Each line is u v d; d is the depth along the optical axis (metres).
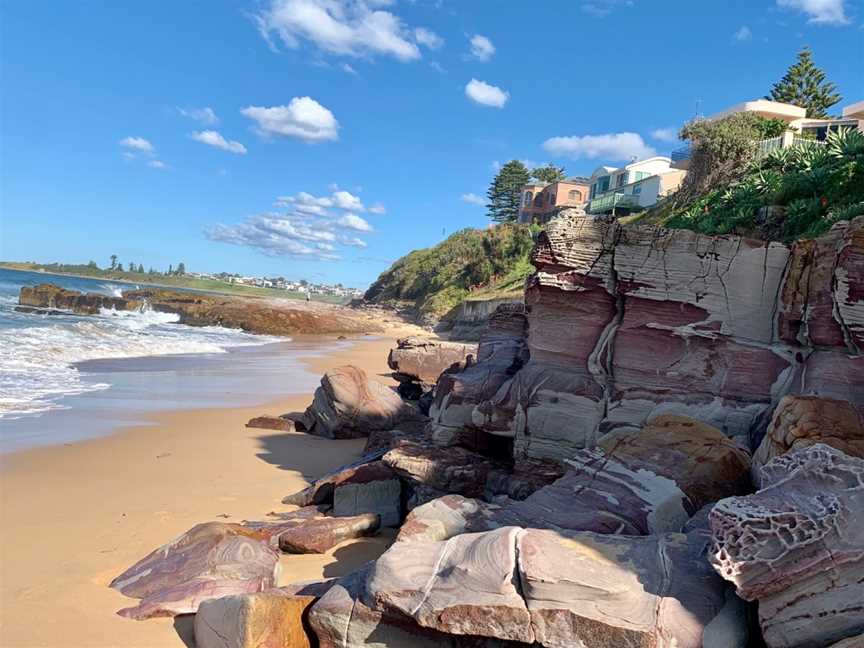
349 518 6.62
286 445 11.09
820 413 5.09
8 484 7.82
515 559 3.87
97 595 5.00
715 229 18.30
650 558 3.94
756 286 6.73
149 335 29.78
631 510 4.88
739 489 5.28
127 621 4.59
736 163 26.36
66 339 24.20
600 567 3.81
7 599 4.85
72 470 8.64
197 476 8.80
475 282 56.31
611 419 6.85
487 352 9.23
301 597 4.29
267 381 19.56
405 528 5.01
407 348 18.89
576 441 6.96
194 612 4.70
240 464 9.64
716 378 6.64
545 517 5.01
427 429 9.10
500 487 6.88
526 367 7.59
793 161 19.81
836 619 3.34
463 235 71.44
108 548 6.03
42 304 43.97
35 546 5.97
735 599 3.72
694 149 28.84
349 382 12.20
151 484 8.27
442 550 4.16
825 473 3.92
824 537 3.48
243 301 45.91
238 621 3.95
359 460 9.02
